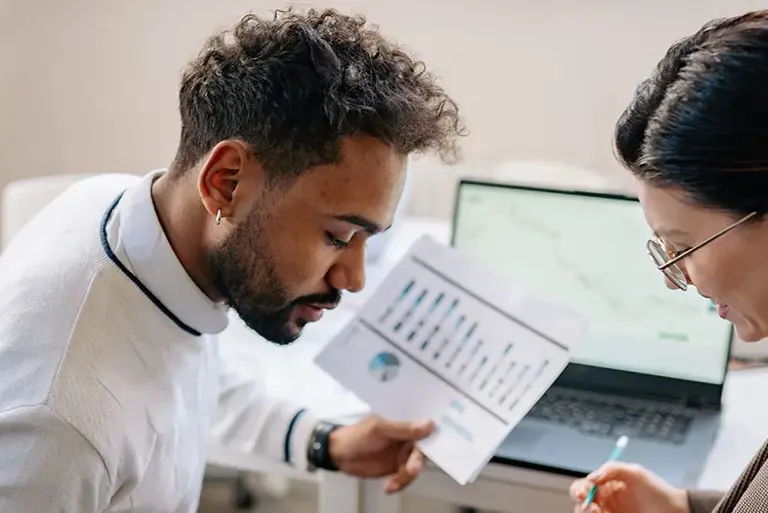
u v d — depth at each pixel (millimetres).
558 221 1223
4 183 2291
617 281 1190
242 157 844
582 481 992
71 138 2229
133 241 908
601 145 1846
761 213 663
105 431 839
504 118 1893
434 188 1811
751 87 637
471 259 1156
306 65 826
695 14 1718
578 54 1807
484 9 1839
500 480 1064
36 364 837
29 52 2178
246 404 1203
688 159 666
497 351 1084
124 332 896
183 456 983
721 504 850
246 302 907
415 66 890
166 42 2082
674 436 1092
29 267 918
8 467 793
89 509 836
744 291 709
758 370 1303
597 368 1195
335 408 1209
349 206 840
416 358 1109
